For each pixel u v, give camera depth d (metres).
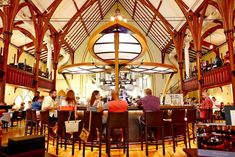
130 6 19.23
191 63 20.61
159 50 20.22
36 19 11.95
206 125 1.68
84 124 4.95
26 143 1.70
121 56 9.00
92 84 19.41
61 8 13.61
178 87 19.11
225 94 16.25
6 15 9.02
